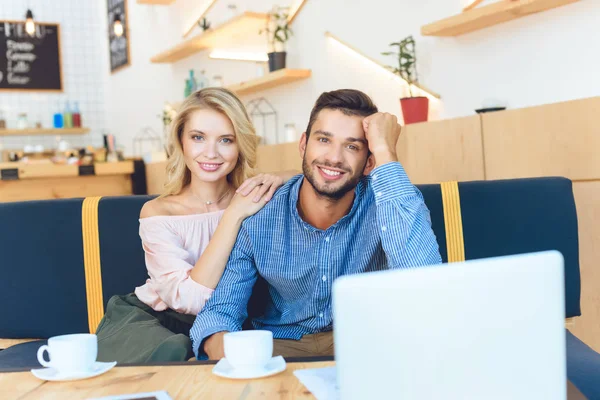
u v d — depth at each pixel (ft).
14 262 6.23
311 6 13.75
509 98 9.64
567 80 8.74
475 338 2.07
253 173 6.18
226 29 15.31
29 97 22.59
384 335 2.03
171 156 6.10
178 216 5.85
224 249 5.07
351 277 2.05
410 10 11.23
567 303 5.65
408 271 2.04
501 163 8.45
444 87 10.75
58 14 22.94
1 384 3.03
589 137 7.36
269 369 3.06
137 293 5.87
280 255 4.95
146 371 3.15
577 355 4.77
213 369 3.09
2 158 20.76
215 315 4.72
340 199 4.82
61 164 14.66
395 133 4.71
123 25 21.84
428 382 2.04
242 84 15.15
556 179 5.79
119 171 15.33
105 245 6.16
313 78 13.82
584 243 7.48
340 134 4.64
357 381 2.04
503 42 9.63
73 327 6.16
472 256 5.69
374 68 12.16
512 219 5.71
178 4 18.69
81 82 23.32
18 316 6.20
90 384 2.99
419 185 5.87
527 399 2.14
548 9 8.87
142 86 21.09
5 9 22.26
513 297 2.12
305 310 4.96
